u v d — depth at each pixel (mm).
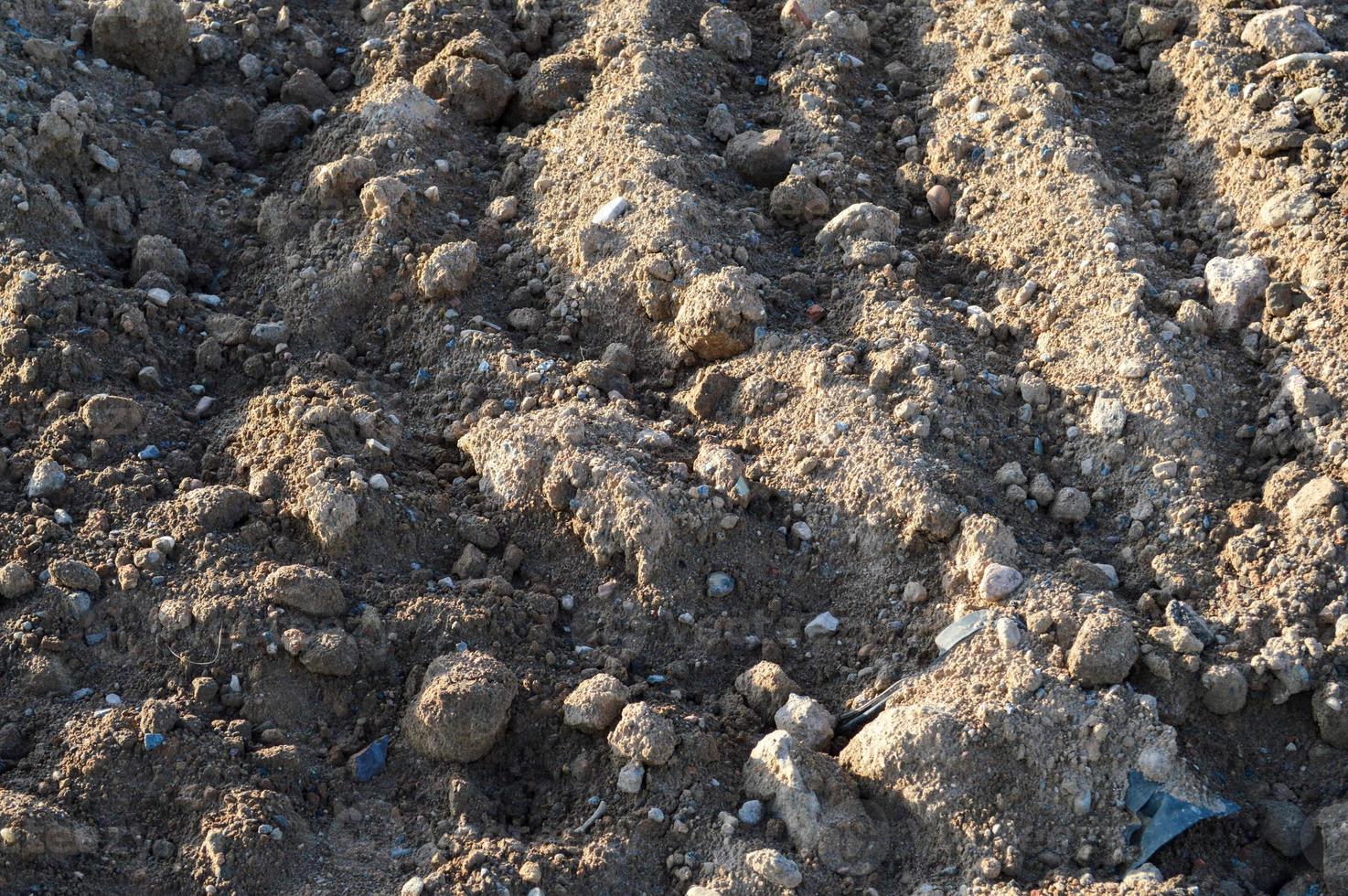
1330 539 2975
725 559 3064
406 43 3535
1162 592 2994
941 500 3021
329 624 2982
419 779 2924
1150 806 2857
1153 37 3498
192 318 3270
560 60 3494
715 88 3494
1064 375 3154
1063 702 2893
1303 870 2861
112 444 3111
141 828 2861
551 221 3344
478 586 3029
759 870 2830
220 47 3570
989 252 3291
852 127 3441
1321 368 3105
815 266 3293
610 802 2895
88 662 2969
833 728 2957
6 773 2885
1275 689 2916
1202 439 3088
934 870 2850
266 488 3066
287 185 3432
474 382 3203
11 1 3486
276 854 2842
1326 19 3430
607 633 3033
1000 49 3457
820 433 3104
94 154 3357
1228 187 3311
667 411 3195
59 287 3193
